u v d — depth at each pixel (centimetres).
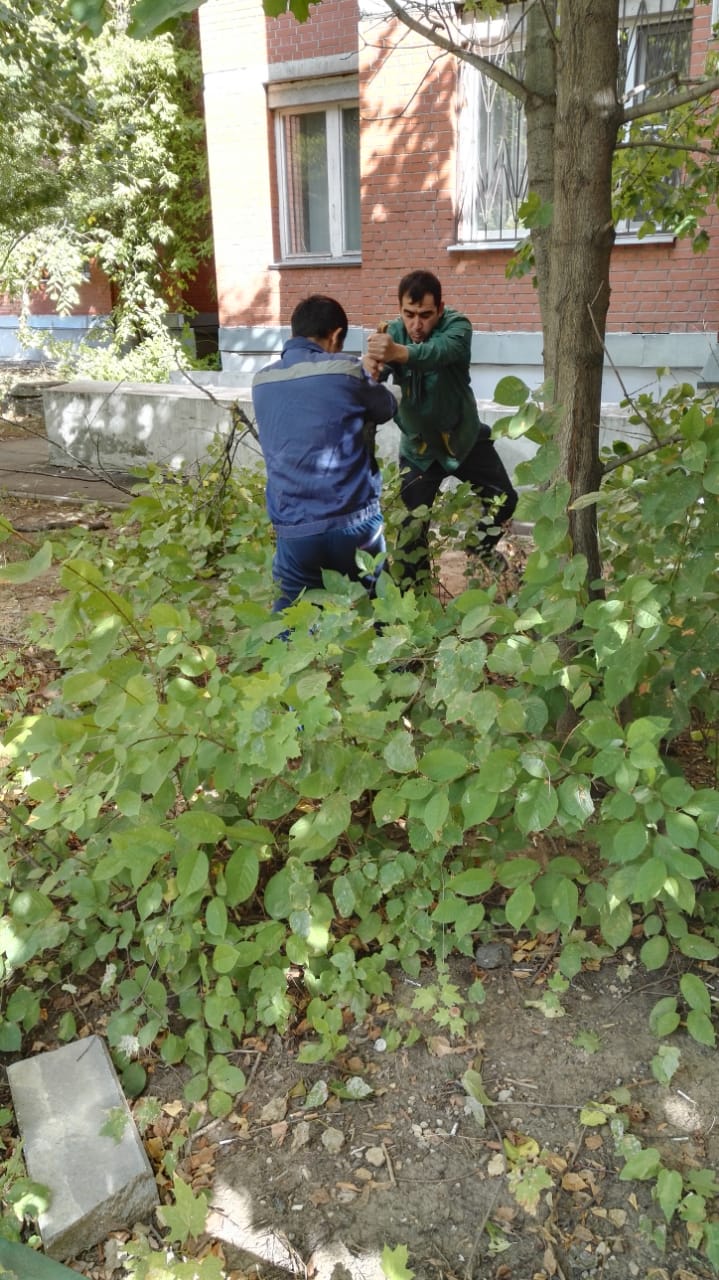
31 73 820
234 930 251
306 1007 256
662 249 801
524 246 425
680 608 279
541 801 218
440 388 429
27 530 717
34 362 1652
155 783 230
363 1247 199
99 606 257
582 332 281
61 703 335
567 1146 216
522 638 236
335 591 292
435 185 889
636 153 440
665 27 760
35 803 323
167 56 1330
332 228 1112
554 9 306
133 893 273
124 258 1445
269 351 1165
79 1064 239
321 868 294
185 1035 247
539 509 250
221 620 344
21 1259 141
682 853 212
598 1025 246
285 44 1051
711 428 242
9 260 1370
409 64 865
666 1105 224
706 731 320
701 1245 194
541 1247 197
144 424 947
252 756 219
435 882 261
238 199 1132
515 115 845
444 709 282
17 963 243
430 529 474
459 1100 229
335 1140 221
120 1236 205
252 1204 209
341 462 336
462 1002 253
